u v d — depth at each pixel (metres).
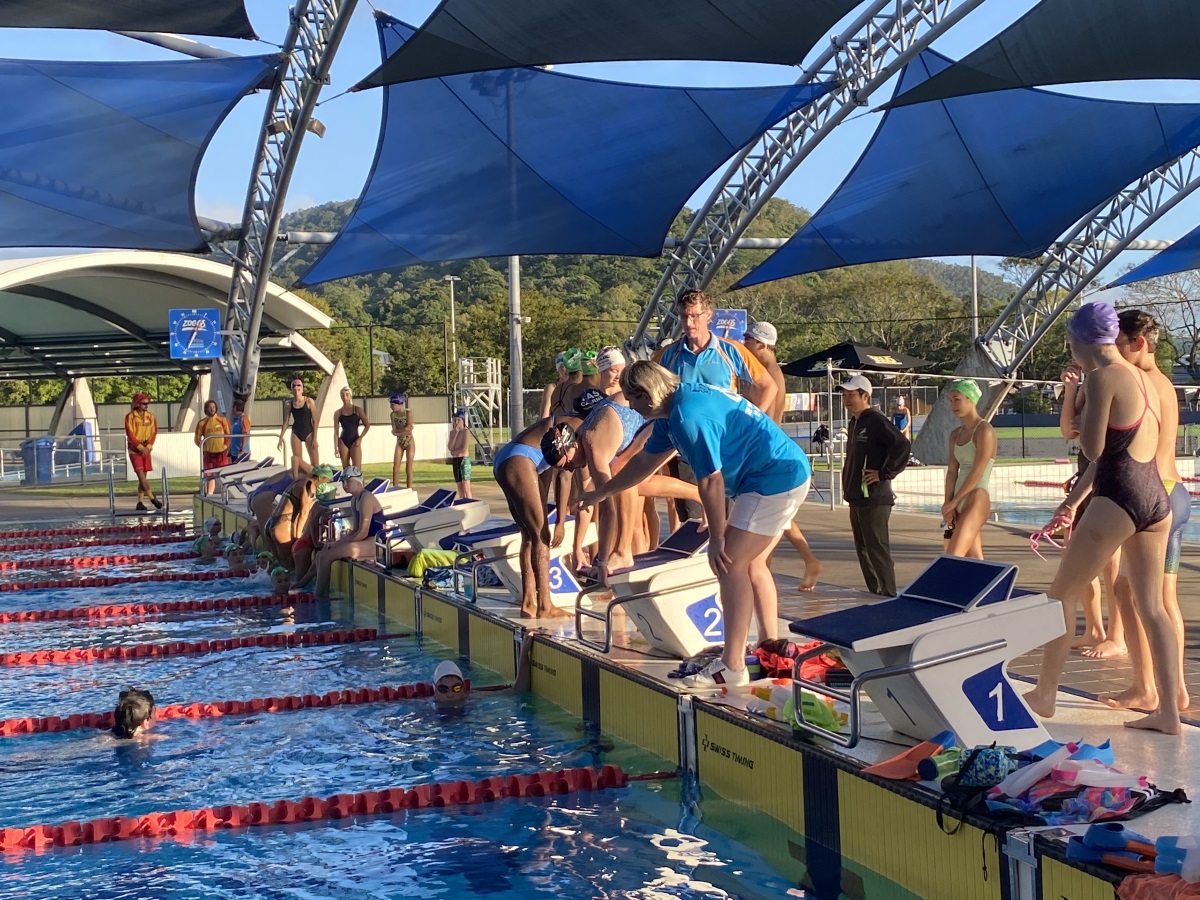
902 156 18.77
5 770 5.66
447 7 11.30
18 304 34.06
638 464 5.67
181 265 29.23
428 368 70.25
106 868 4.27
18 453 27.48
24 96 13.95
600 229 18.53
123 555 15.08
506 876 4.08
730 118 15.47
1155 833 3.18
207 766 5.64
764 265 21.66
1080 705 4.82
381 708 6.81
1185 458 25.94
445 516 10.48
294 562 12.04
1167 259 22.12
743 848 4.30
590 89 14.92
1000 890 3.32
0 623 10.27
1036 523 15.42
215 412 20.34
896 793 3.79
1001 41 12.75
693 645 6.16
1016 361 29.84
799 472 5.27
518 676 7.18
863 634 4.04
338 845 4.46
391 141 16.06
